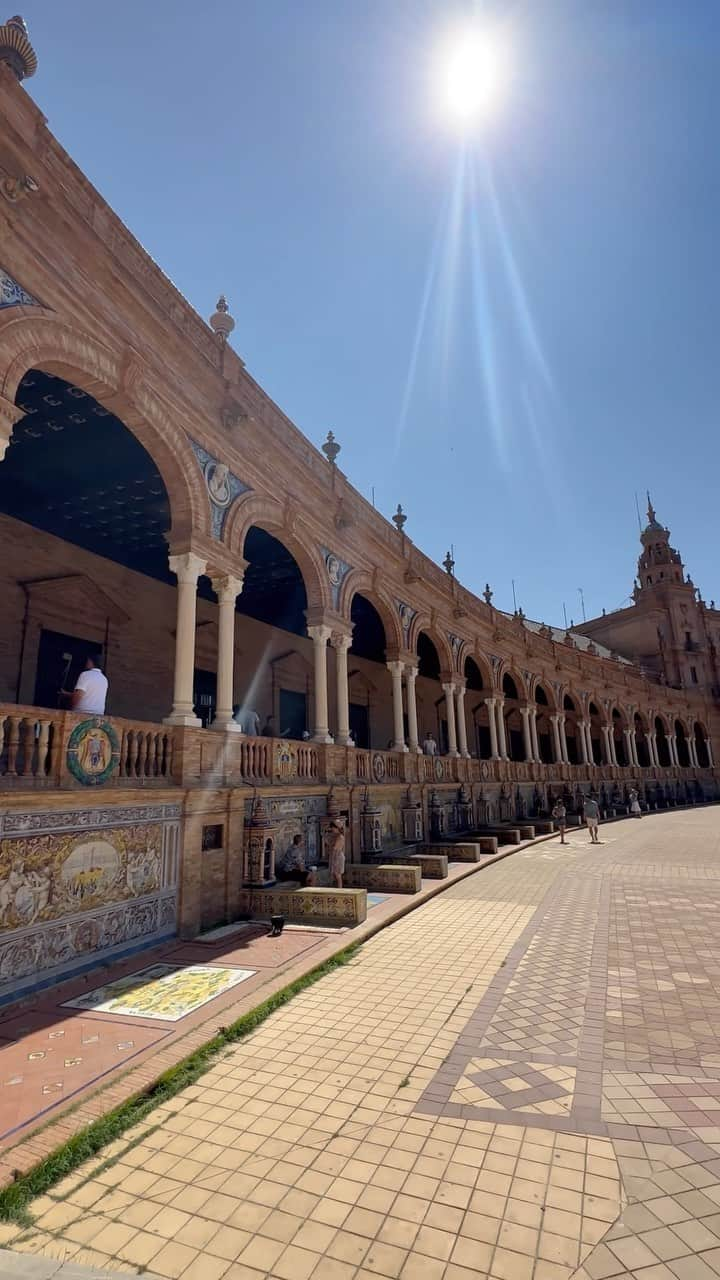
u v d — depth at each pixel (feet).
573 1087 14.99
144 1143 12.76
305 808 40.47
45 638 42.93
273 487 40.01
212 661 56.49
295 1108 14.10
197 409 32.60
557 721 108.58
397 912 33.27
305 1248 9.86
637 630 198.70
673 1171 11.68
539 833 77.25
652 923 32.27
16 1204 10.84
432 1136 12.93
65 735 22.67
